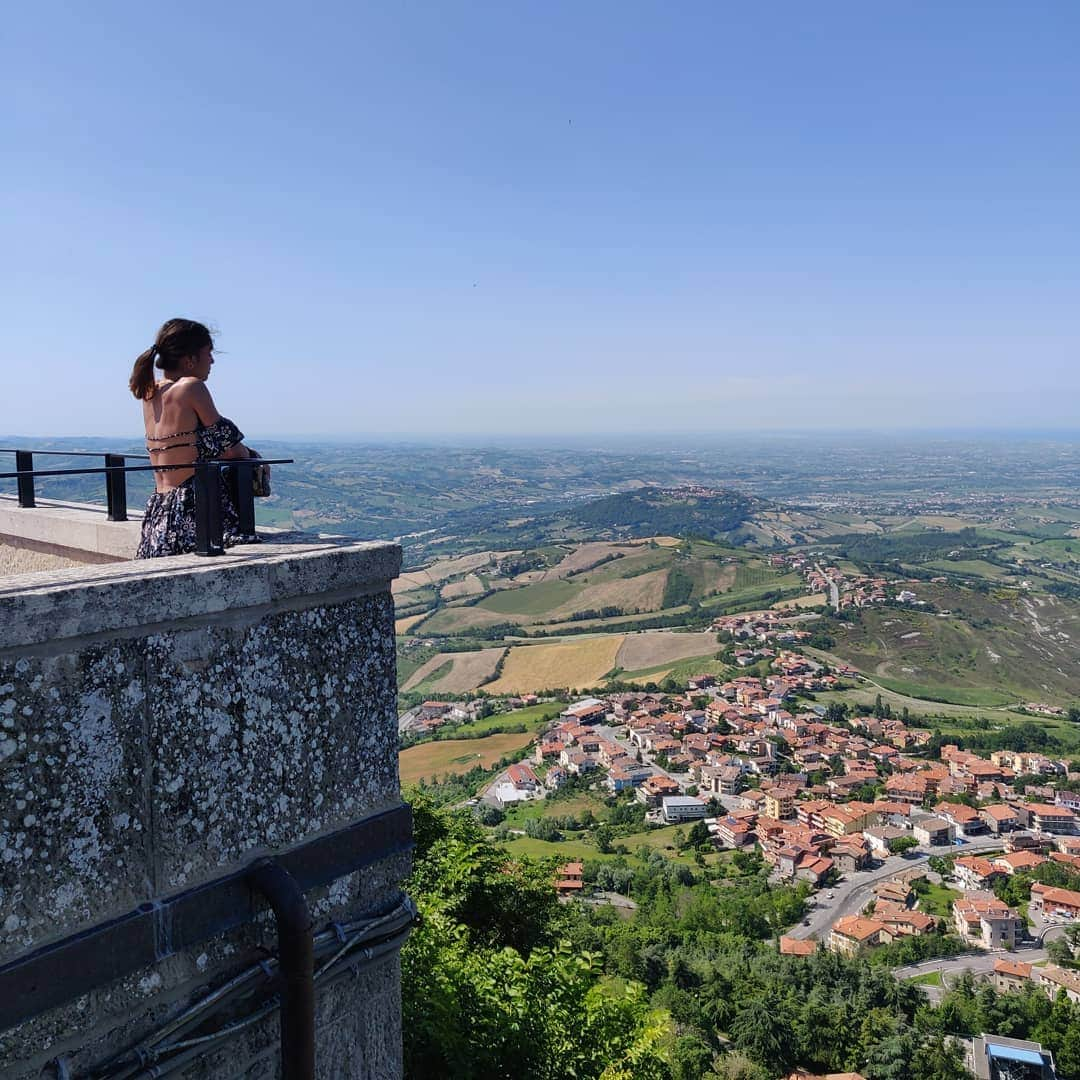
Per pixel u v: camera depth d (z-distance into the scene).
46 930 2.00
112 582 2.10
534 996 5.88
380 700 2.93
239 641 2.45
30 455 5.34
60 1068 2.01
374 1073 2.89
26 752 1.96
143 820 2.21
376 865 2.89
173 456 3.32
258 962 2.46
